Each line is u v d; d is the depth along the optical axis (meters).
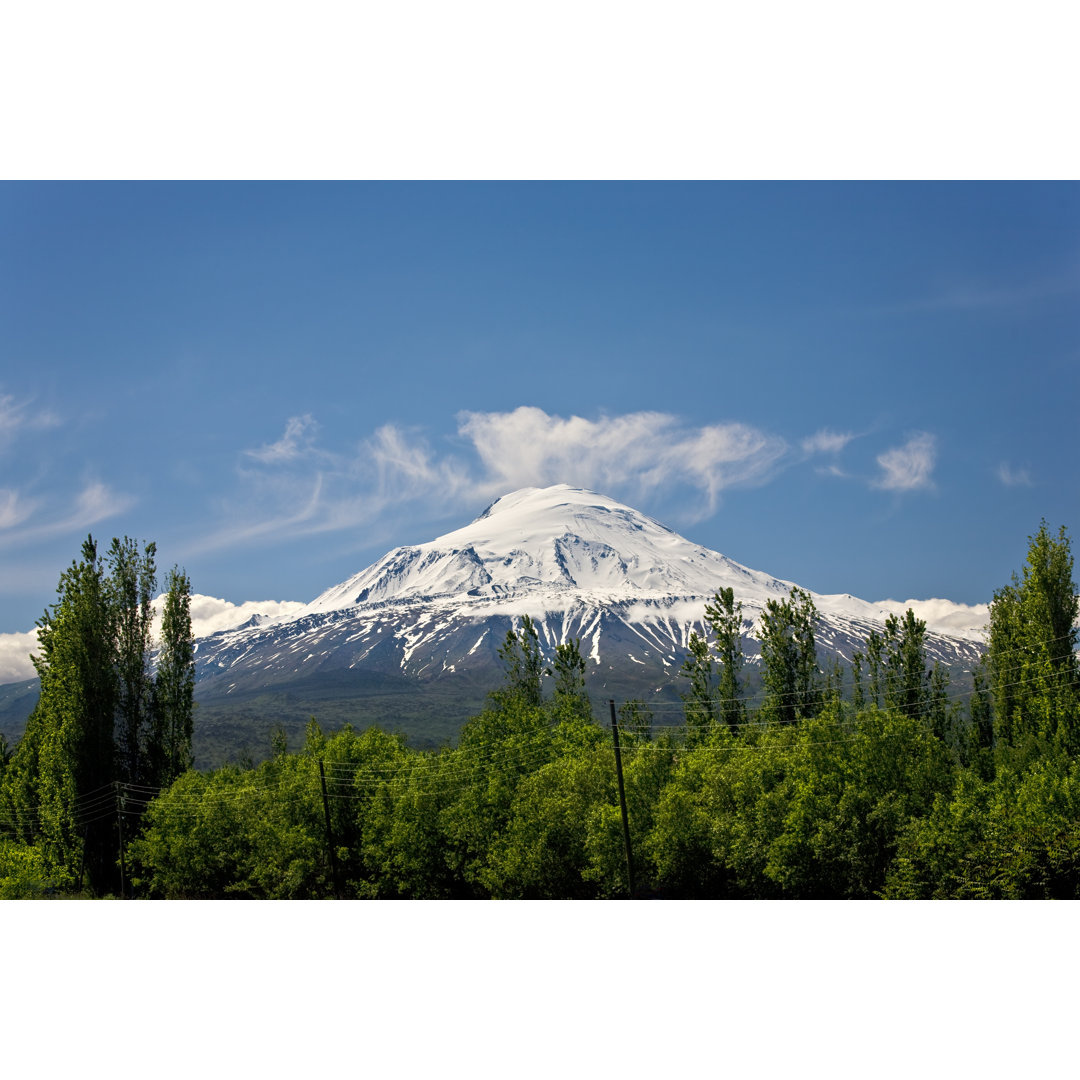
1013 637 62.50
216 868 76.62
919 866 46.03
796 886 50.75
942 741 55.72
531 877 60.12
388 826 69.75
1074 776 45.59
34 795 78.19
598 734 73.19
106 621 75.38
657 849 55.44
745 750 59.19
